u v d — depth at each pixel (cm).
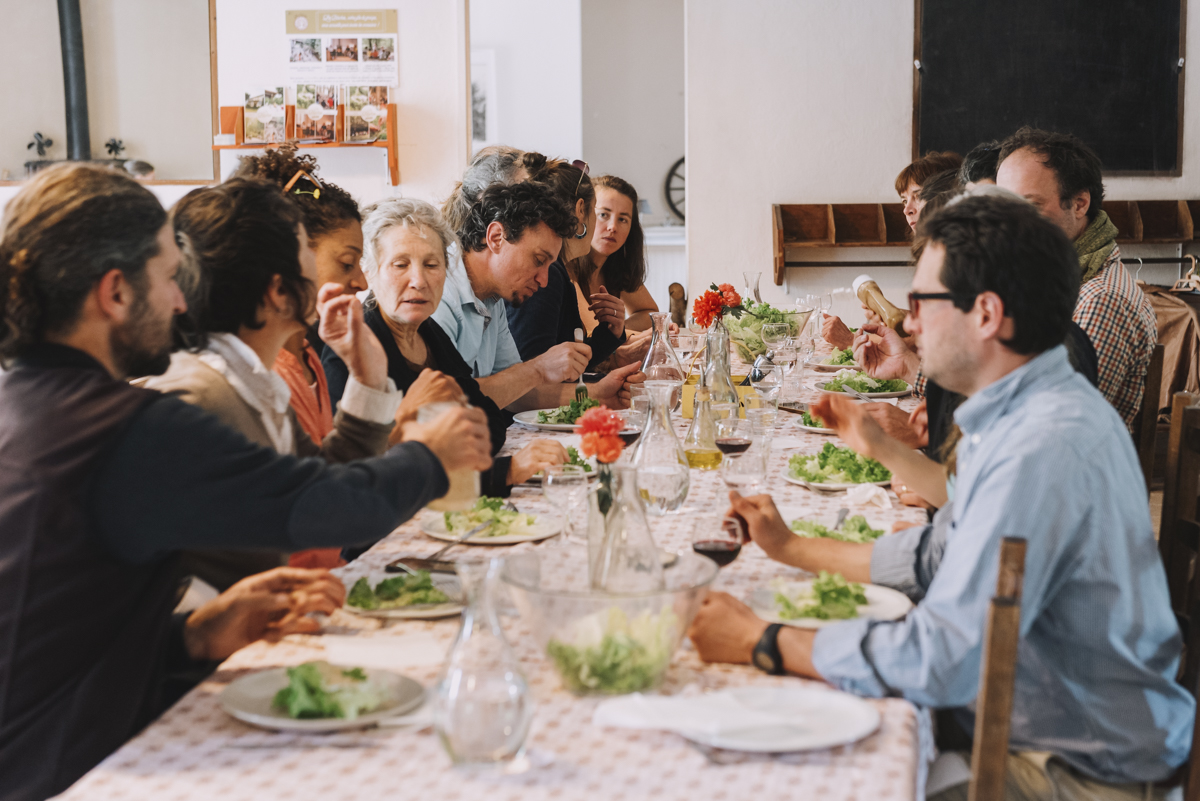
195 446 112
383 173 609
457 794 89
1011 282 121
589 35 918
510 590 113
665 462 181
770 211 641
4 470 112
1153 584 124
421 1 596
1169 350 503
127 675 117
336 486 117
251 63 601
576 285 420
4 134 611
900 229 632
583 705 106
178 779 91
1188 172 646
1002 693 96
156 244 119
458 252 291
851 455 211
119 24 604
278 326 155
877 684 110
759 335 384
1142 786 123
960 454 129
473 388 248
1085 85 634
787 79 633
